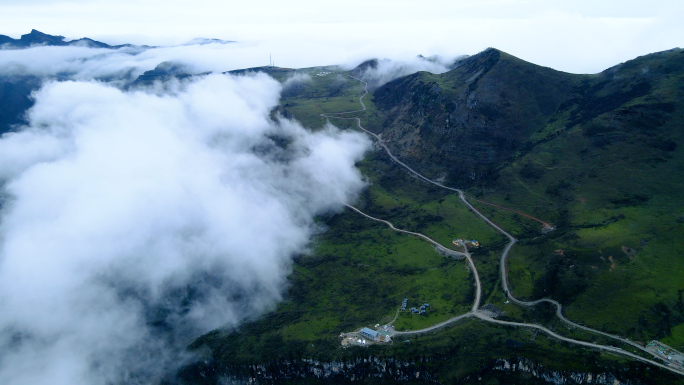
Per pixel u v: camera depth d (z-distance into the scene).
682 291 188.25
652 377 160.62
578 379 170.75
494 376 184.00
